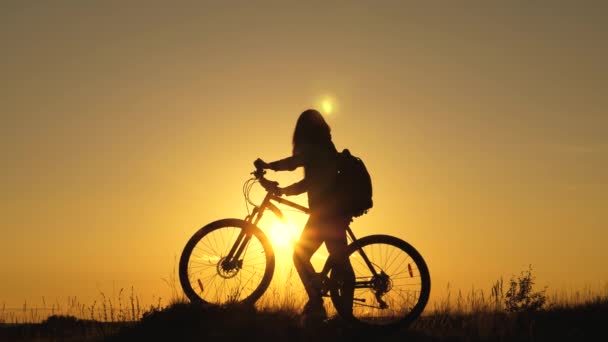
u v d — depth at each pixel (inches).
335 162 327.9
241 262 323.3
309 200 327.0
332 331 327.3
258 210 326.3
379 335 320.8
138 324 333.4
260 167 323.9
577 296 471.8
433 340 348.2
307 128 328.8
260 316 324.8
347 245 327.0
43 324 431.5
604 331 391.2
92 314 416.5
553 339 376.2
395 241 327.0
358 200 324.5
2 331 423.2
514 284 451.5
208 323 316.8
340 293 324.2
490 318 388.8
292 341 314.7
